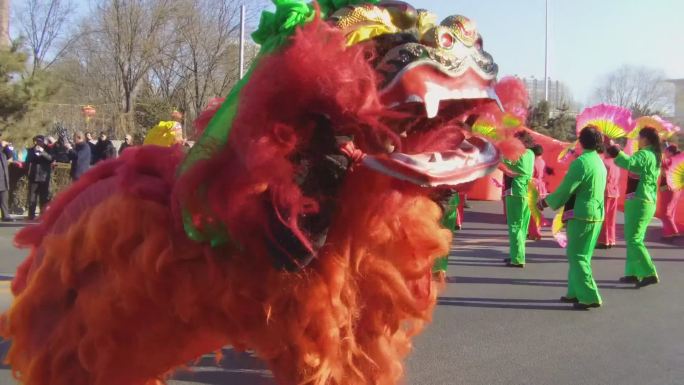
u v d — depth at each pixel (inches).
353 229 76.8
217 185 74.7
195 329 83.7
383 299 78.5
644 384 173.8
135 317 83.0
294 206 70.2
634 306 263.4
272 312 77.3
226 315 80.4
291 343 77.5
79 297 86.3
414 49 71.5
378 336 80.4
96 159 595.8
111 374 83.7
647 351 202.7
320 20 71.8
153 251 79.7
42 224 96.3
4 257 340.2
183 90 1058.7
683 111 2239.2
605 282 314.8
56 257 88.6
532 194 336.5
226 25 1056.8
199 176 75.3
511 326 229.6
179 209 78.9
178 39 1088.8
